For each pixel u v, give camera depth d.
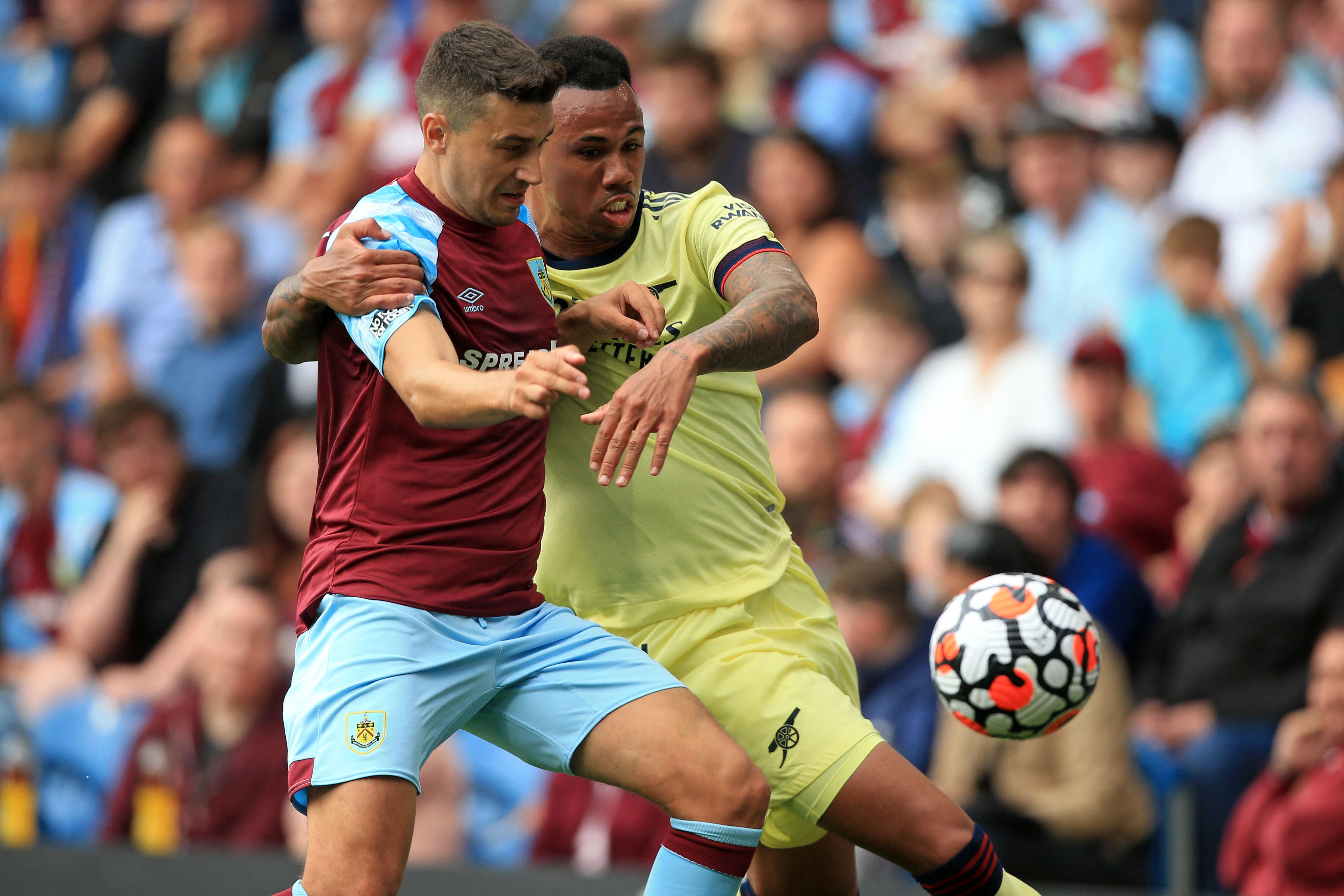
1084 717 18.48
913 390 25.34
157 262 30.80
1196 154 27.09
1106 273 25.88
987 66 28.23
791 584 11.77
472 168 9.71
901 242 27.47
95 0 36.50
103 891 17.14
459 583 10.09
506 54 9.53
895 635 19.52
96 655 24.55
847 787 10.56
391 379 9.48
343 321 9.87
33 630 26.05
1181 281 24.64
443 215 10.10
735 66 31.31
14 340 32.56
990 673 10.97
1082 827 18.19
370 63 33.53
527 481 10.45
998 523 19.84
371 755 9.67
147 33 35.81
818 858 11.71
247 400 28.59
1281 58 26.95
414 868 18.30
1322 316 24.88
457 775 21.25
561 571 11.43
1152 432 24.67
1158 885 18.55
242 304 29.34
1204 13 29.78
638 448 9.48
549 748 10.30
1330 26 28.33
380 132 32.22
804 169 26.86
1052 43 30.30
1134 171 26.88
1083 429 23.62
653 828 19.97
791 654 11.16
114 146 35.03
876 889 17.42
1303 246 25.92
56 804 23.52
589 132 10.49
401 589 9.97
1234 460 21.97
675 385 9.48
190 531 25.09
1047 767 18.42
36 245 33.12
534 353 8.82
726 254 10.73
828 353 26.33
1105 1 29.88
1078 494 20.81
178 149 31.67
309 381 28.56
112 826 21.59
